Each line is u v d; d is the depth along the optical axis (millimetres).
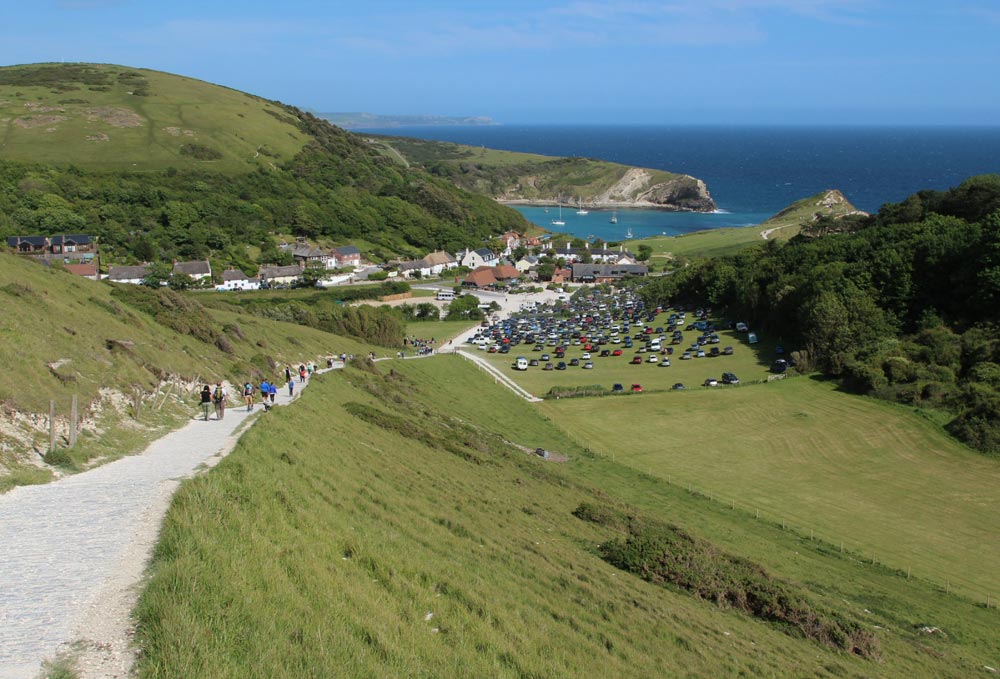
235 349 56625
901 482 54562
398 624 17359
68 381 30750
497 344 118062
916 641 30766
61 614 13484
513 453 52531
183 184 193125
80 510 19234
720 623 26719
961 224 103000
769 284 116562
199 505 19641
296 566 18031
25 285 41750
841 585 36781
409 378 76188
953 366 74875
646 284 183125
